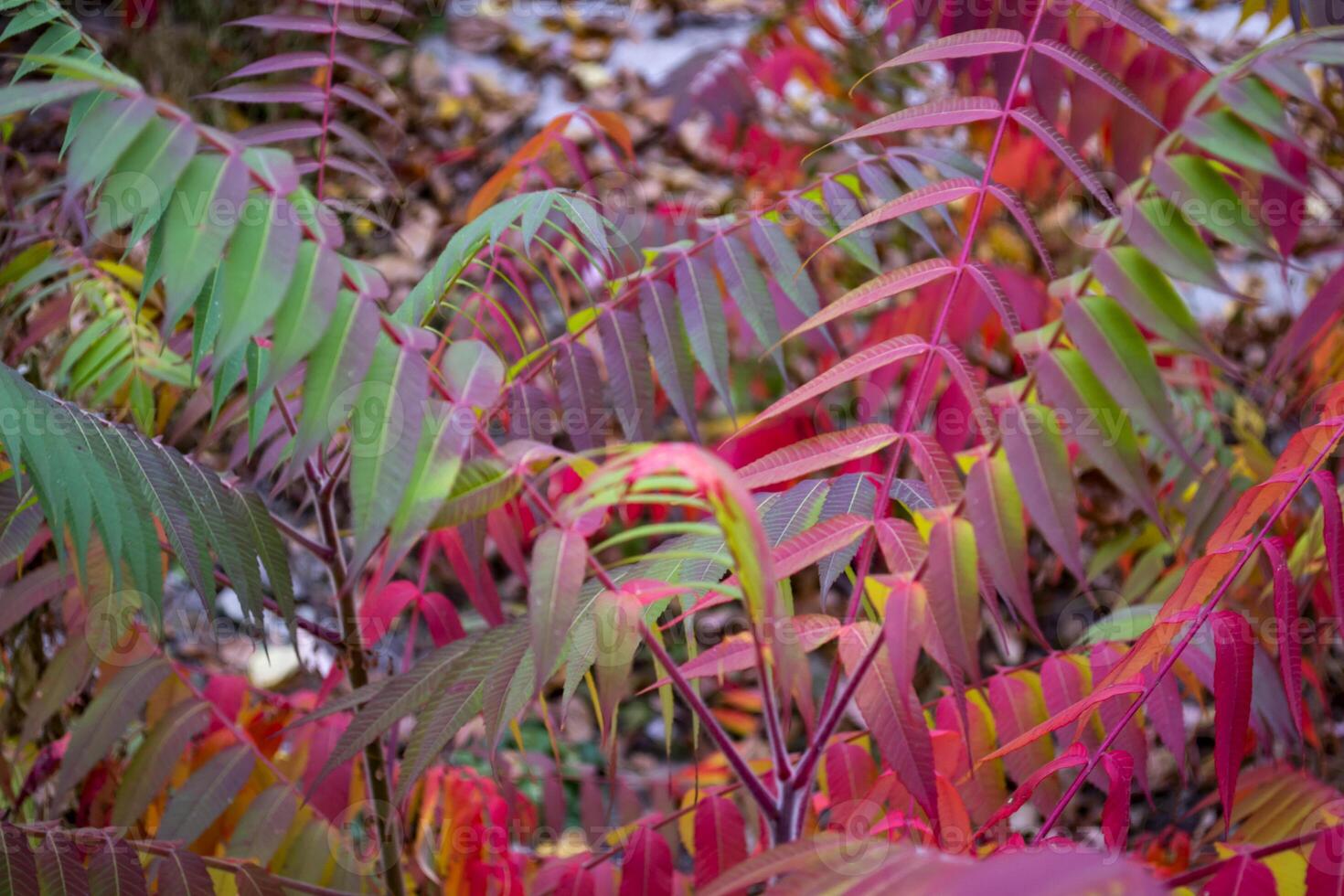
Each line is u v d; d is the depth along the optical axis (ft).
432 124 12.72
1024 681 4.02
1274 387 4.86
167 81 10.98
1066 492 3.21
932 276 3.49
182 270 3.15
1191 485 4.98
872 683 3.45
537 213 3.83
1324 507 3.44
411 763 3.61
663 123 12.69
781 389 9.09
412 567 9.20
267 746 4.41
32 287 4.94
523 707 3.59
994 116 3.51
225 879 4.16
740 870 3.18
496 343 4.30
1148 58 4.35
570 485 4.22
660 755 8.30
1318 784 3.66
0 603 4.14
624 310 4.18
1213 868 3.38
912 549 3.49
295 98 4.42
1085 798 6.87
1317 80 8.67
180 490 3.82
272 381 3.15
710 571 3.74
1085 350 3.22
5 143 4.79
